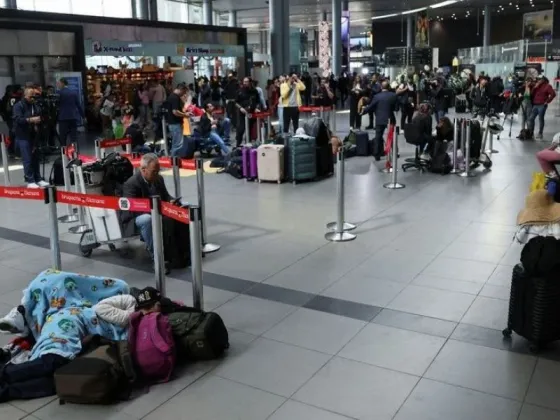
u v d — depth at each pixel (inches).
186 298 207.2
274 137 462.9
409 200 349.4
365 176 427.5
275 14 1090.7
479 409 136.6
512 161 483.8
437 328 179.2
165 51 903.1
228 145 565.6
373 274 226.4
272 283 218.8
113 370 143.0
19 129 402.0
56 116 527.8
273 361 160.9
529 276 159.5
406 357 161.8
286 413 136.8
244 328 181.5
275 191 380.8
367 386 147.6
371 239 272.1
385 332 177.2
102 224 251.9
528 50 1288.1
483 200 345.4
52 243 198.7
